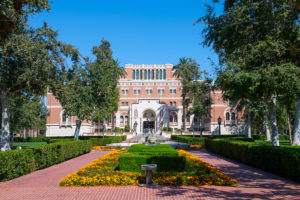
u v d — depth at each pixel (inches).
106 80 1051.9
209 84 1025.5
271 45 491.5
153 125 2362.2
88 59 1005.2
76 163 590.9
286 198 266.7
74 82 771.4
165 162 409.1
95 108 1032.2
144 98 2453.2
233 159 637.9
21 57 584.1
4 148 621.3
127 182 337.7
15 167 410.6
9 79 621.3
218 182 332.2
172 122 2361.0
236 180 348.5
